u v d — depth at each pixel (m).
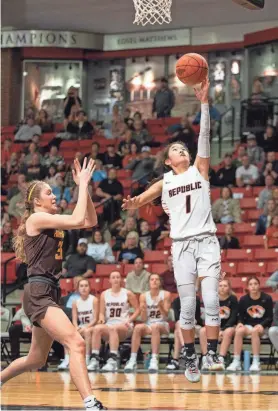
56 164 25.38
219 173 23.62
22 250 7.64
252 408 8.56
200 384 12.34
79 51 30.73
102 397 10.04
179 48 29.73
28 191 7.74
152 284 16.17
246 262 19.66
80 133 27.69
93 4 27.92
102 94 31.11
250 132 26.78
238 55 29.12
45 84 30.89
